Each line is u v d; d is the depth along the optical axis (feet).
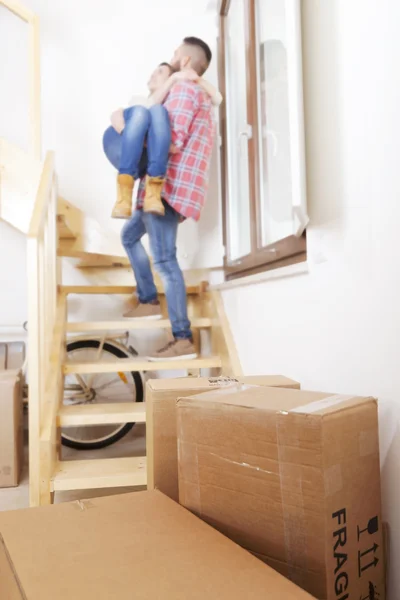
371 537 2.68
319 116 4.03
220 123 9.12
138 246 7.47
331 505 2.43
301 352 4.55
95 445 7.95
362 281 3.39
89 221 8.94
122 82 10.03
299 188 4.03
